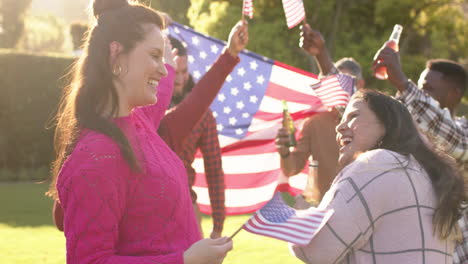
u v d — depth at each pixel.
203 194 4.76
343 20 20.38
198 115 3.15
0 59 14.73
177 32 4.93
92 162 1.83
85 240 1.81
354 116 2.34
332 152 4.05
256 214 2.08
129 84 2.00
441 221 2.13
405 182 2.12
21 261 6.05
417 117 3.27
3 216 9.12
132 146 1.97
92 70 1.98
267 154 5.08
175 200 2.00
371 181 2.11
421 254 2.10
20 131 14.91
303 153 4.20
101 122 1.92
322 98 3.77
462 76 3.70
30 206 10.23
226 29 17.50
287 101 5.03
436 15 19.61
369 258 2.12
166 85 2.79
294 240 1.99
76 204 1.81
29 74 14.92
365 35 20.28
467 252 3.10
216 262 1.91
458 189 2.18
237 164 5.07
